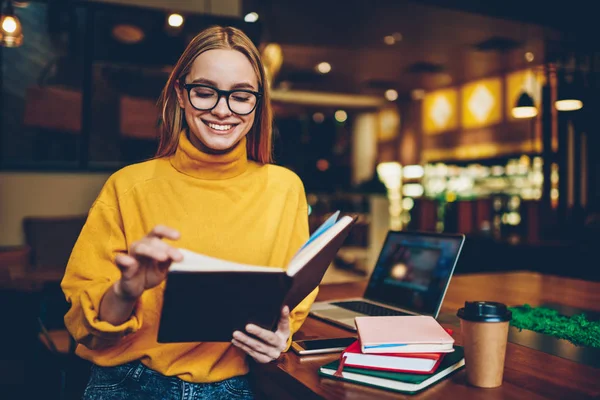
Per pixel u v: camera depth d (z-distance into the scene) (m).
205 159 1.18
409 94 11.25
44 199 4.45
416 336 1.00
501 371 0.93
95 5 4.42
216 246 1.19
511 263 5.36
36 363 2.32
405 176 11.68
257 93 1.16
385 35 7.01
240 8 4.68
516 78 8.73
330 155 13.87
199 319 0.92
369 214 8.54
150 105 4.90
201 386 1.13
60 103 4.58
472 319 0.92
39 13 4.54
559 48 6.05
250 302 0.93
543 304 1.67
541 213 6.20
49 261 4.20
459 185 10.09
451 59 8.27
